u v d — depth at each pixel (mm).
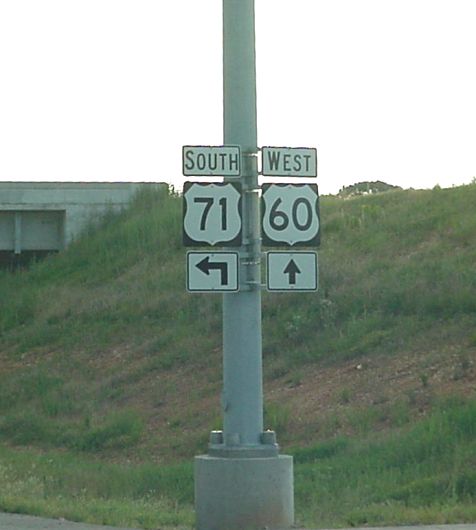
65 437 36500
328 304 38969
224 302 16281
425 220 46094
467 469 22000
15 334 50344
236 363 16031
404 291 38156
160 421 36094
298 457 27656
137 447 34188
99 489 26281
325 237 47875
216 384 38094
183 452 32500
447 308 35938
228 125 16422
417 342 34250
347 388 32469
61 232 61219
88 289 53500
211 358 40688
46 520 18531
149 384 40156
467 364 30797
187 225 16156
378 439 27031
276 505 15656
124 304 49188
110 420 36594
